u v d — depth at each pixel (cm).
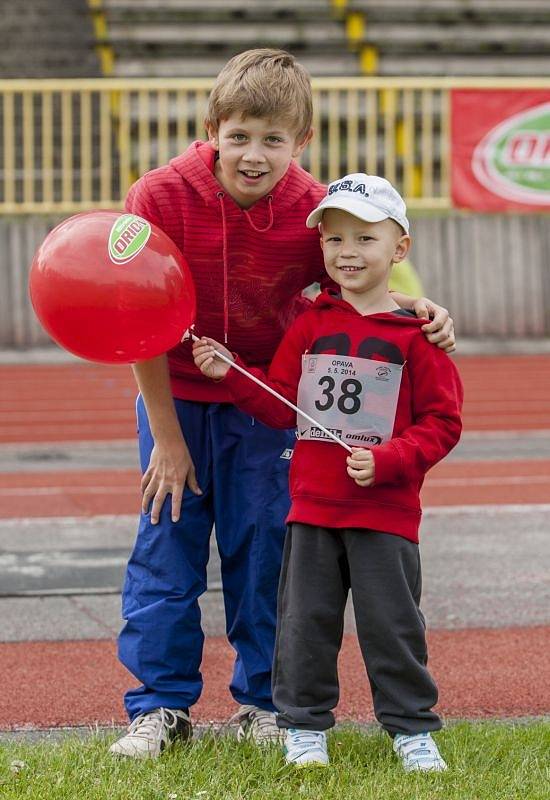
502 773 967
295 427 1036
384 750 1025
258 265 1050
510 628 1530
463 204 4647
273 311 1082
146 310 958
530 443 3173
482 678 1330
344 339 1009
